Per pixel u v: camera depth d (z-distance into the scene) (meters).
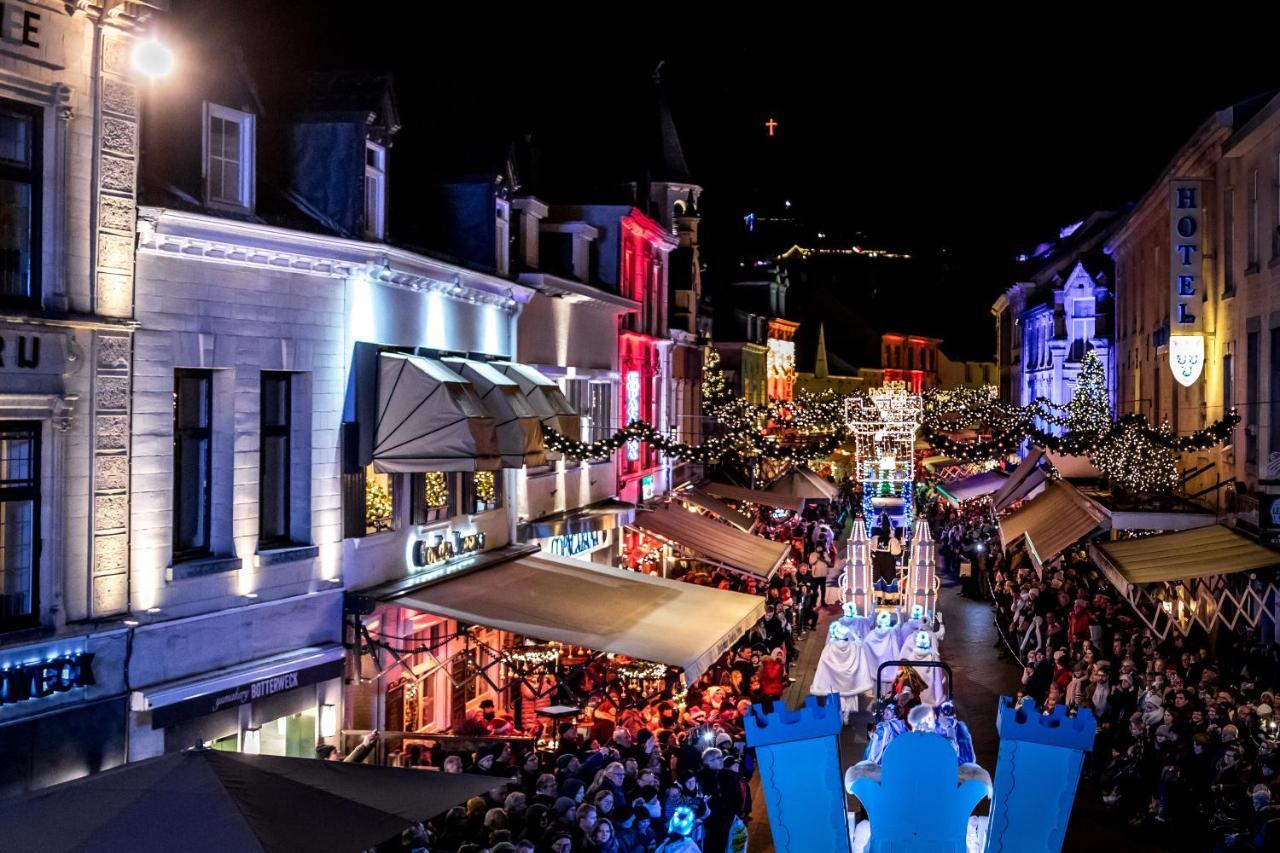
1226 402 25.94
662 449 22.81
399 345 18.72
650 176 39.72
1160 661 20.02
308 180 17.19
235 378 15.12
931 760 7.41
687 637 17.88
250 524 15.40
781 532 44.41
